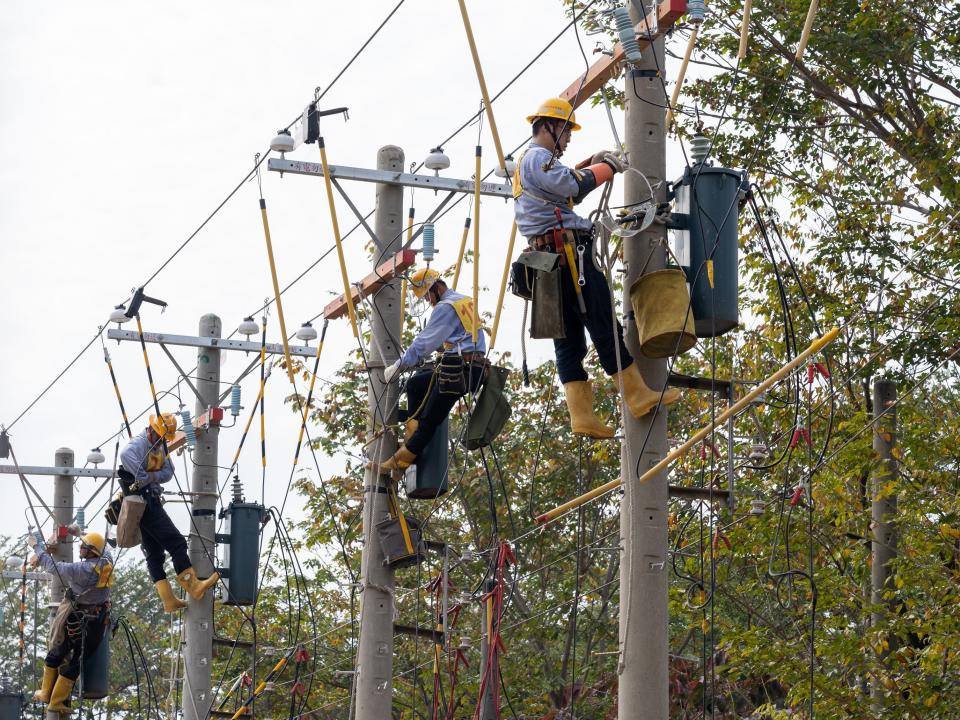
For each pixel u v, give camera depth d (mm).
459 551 28812
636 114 10359
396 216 15094
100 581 21875
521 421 29562
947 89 23094
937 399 23281
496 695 12586
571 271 9867
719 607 22922
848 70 22656
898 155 23844
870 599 19562
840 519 18734
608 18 12852
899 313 22625
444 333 13148
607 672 29656
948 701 17312
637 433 10031
